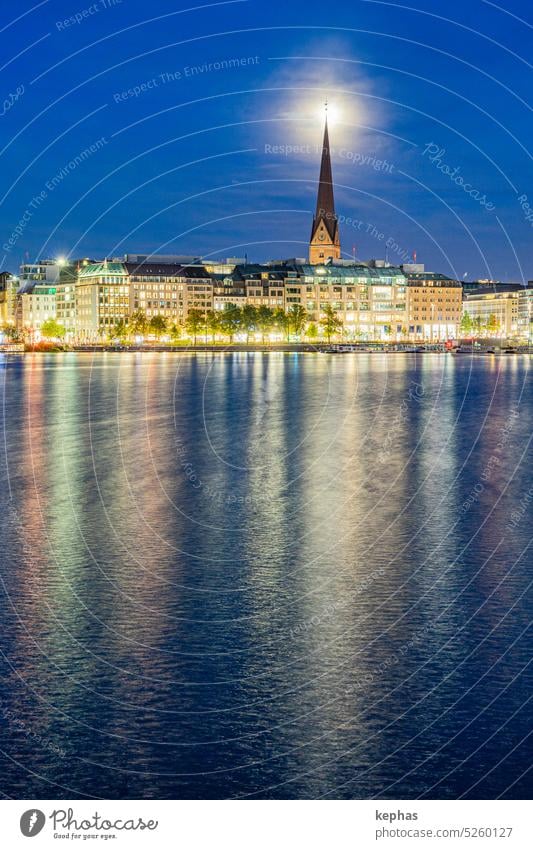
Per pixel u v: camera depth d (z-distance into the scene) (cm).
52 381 13138
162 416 8169
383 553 3125
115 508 3900
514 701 1945
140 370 16638
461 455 5641
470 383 13162
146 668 2116
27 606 2541
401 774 1686
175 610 2508
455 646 2247
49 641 2277
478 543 3266
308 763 1723
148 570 2903
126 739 1800
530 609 2516
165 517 3712
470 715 1889
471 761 1727
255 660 2159
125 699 1959
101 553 3116
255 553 3117
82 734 1814
